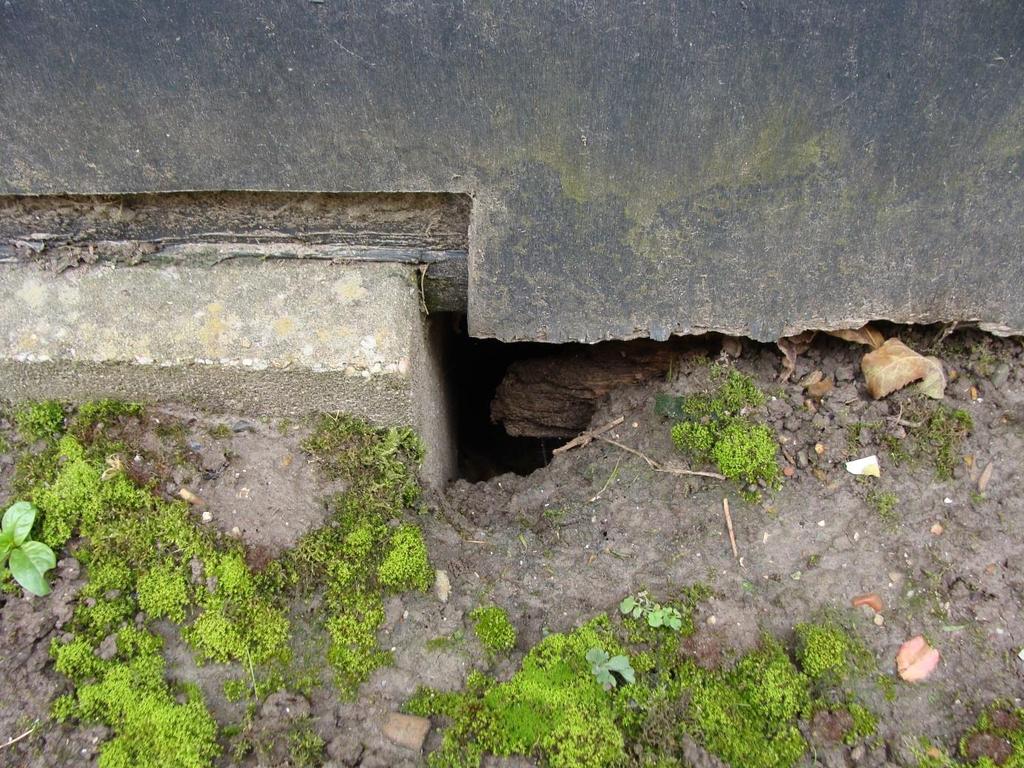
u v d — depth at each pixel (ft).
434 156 1.34
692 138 1.32
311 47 1.23
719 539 1.44
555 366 1.84
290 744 1.24
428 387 1.69
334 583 1.38
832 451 1.50
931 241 1.42
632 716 1.28
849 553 1.41
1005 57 1.26
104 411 1.47
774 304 1.49
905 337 1.59
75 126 1.29
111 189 1.36
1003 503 1.44
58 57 1.23
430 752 1.25
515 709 1.28
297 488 1.45
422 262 1.51
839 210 1.39
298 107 1.28
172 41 1.22
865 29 1.23
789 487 1.48
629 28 1.22
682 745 1.24
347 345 1.43
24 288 1.44
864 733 1.26
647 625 1.36
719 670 1.32
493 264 1.45
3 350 1.41
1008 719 1.26
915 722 1.27
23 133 1.30
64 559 1.36
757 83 1.27
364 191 1.37
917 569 1.40
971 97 1.29
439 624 1.37
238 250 1.48
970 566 1.39
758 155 1.34
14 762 1.20
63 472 1.41
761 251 1.43
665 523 1.48
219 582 1.35
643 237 1.42
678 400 1.60
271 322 1.44
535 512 1.57
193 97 1.27
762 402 1.55
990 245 1.43
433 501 1.53
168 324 1.43
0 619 1.30
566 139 1.32
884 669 1.31
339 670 1.31
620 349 1.73
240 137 1.31
